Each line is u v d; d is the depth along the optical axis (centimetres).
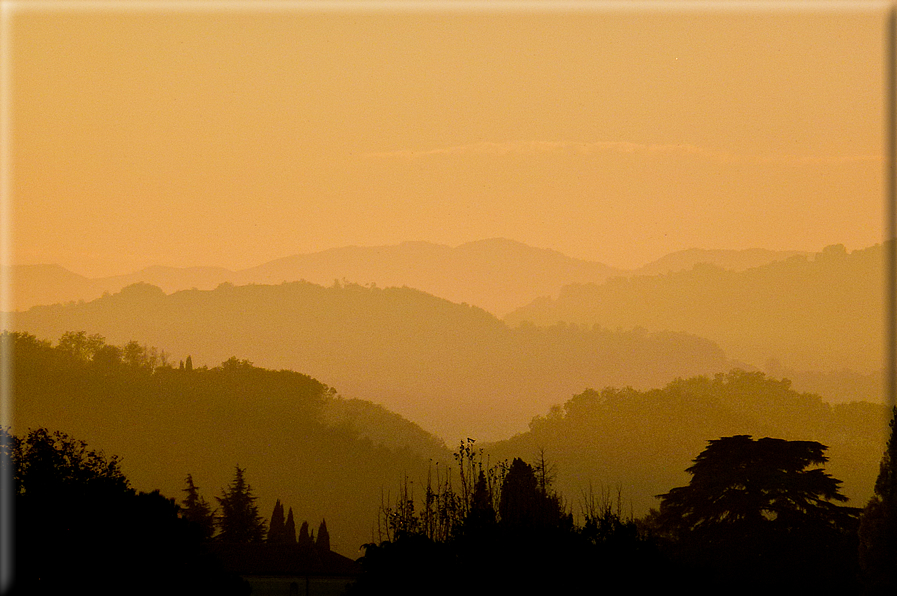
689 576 16388
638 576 15475
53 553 15850
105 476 18000
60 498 16475
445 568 16200
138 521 16575
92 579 15775
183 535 17362
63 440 18475
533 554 15675
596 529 16388
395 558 16388
